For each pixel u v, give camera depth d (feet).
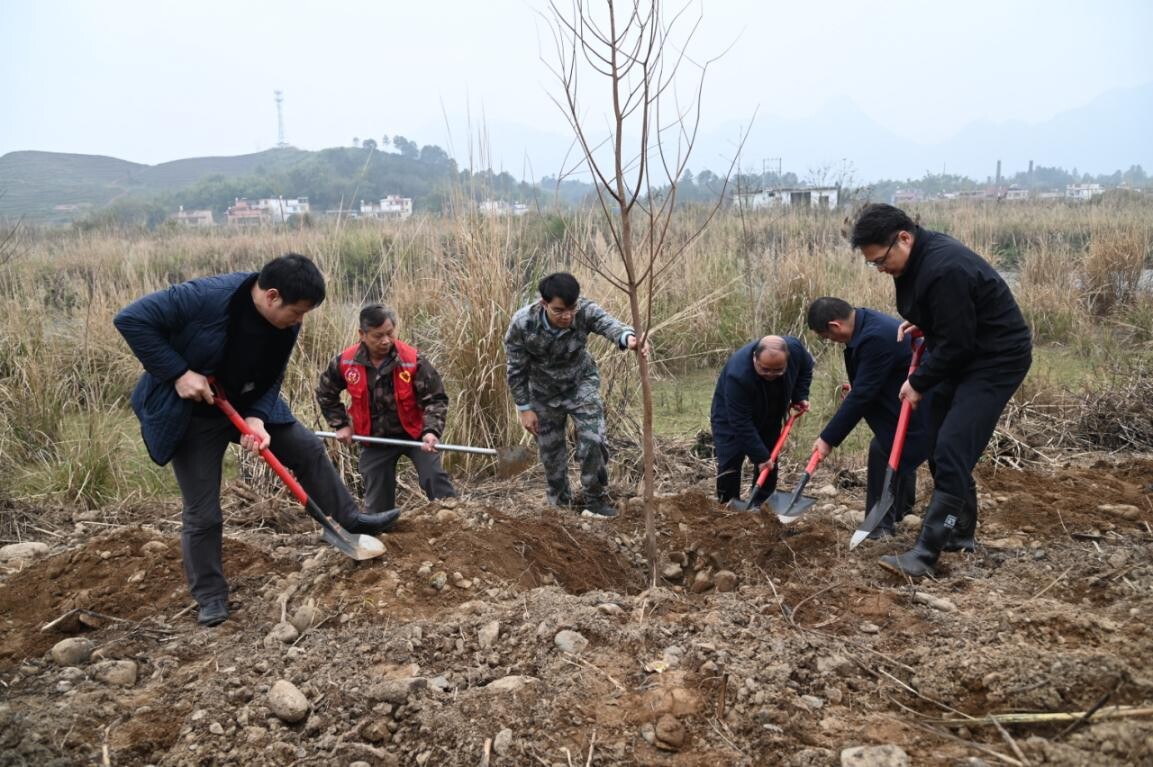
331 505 13.01
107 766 8.71
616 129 10.62
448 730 8.84
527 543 13.75
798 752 8.31
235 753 8.80
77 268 40.11
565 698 9.21
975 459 12.64
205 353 11.16
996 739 8.47
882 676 9.52
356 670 10.10
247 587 13.00
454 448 16.81
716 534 14.64
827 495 18.57
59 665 10.80
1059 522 14.66
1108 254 38.22
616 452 22.15
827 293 32.55
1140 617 10.56
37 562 13.96
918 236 12.50
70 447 21.16
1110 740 7.95
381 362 16.03
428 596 11.93
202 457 11.81
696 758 8.43
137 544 14.02
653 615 11.08
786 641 10.06
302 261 11.13
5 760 8.60
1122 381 23.81
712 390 29.43
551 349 16.75
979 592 11.74
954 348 12.15
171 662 10.77
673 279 32.89
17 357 25.21
